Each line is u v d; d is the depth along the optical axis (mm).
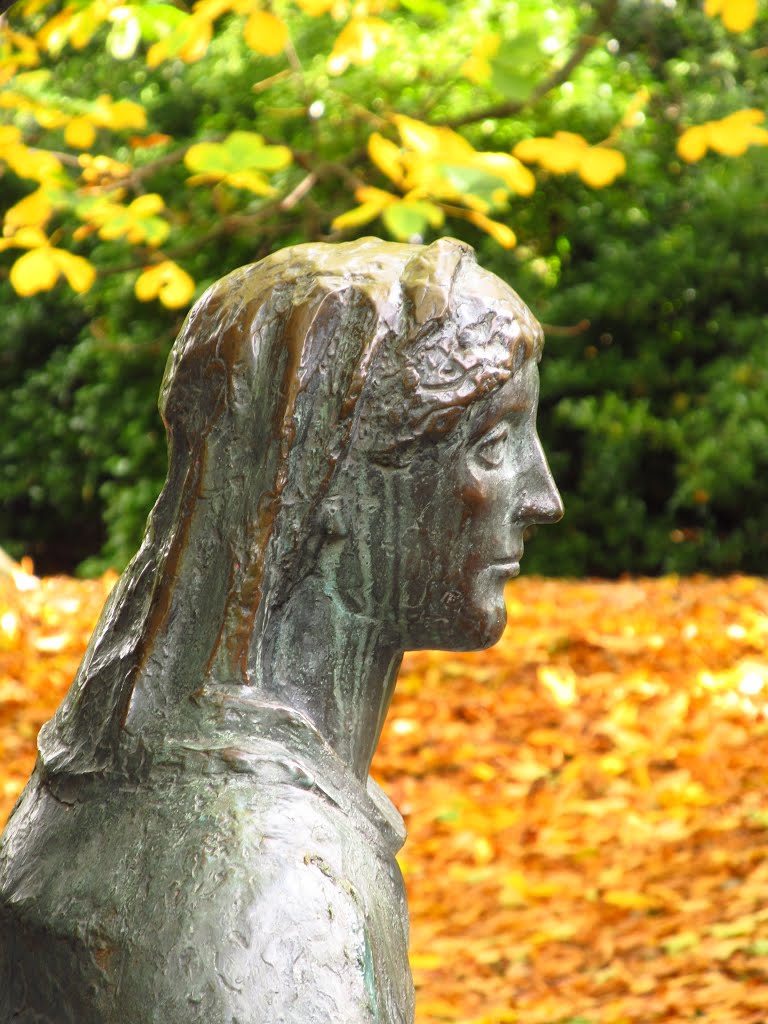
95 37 18719
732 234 19688
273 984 2297
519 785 10727
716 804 10117
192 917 2361
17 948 2604
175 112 20453
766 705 11406
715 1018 7285
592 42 8867
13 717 11352
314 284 2658
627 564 20203
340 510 2678
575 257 20672
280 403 2617
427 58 18172
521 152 7508
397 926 2629
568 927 8664
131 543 21422
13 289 22922
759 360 19281
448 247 2730
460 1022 7617
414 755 11281
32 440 23438
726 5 7438
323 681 2760
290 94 18750
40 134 10766
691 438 19422
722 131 7430
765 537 19531
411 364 2631
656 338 20203
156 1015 2318
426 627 2791
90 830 2590
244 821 2447
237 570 2625
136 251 10586
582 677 12242
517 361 2717
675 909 8688
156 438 21953
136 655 2684
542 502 2822
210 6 7223
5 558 14258
